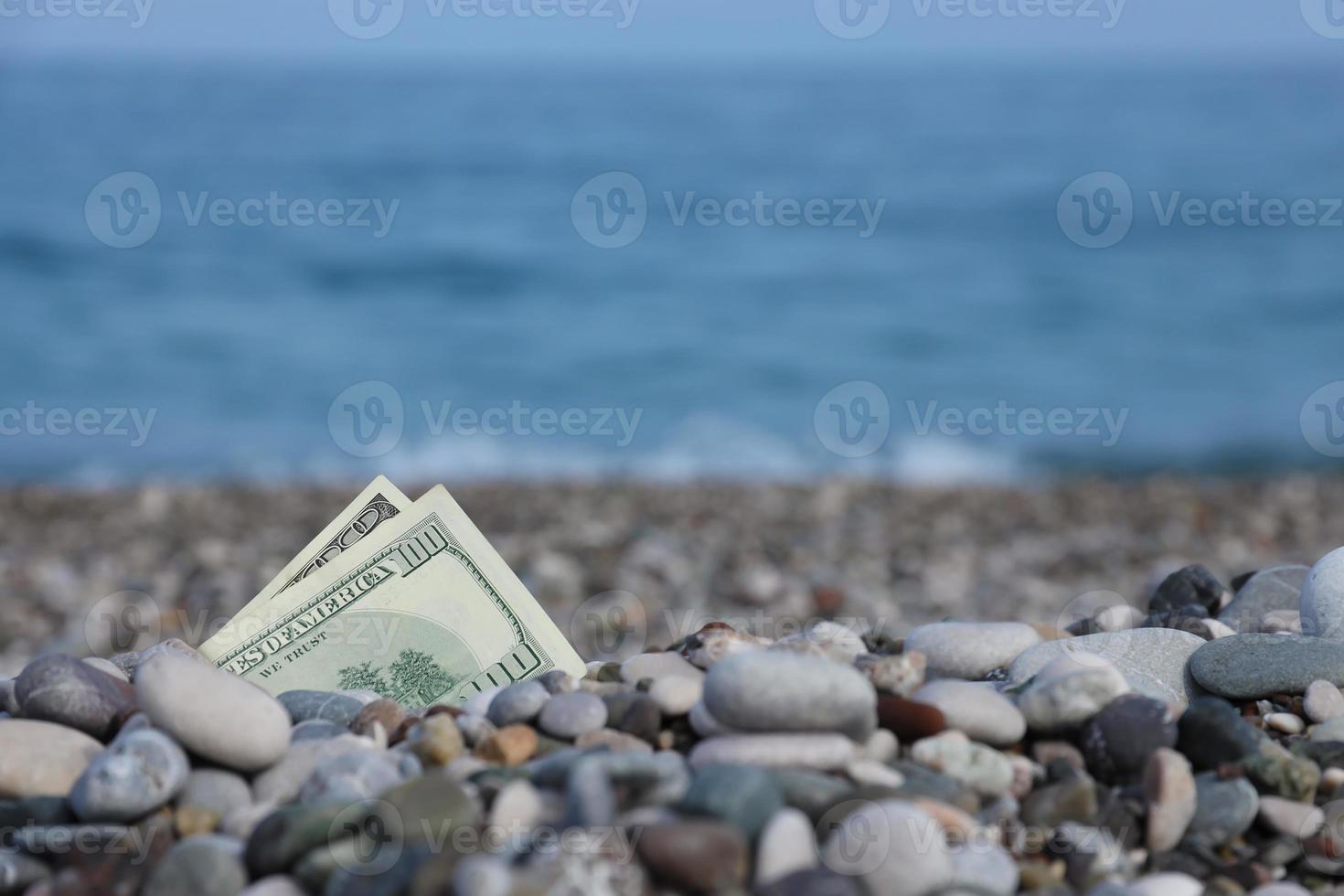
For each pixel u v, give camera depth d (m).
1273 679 2.64
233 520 9.98
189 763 2.21
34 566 8.46
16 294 18.64
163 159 30.48
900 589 7.91
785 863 1.83
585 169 30.73
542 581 7.90
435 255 21.62
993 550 9.05
